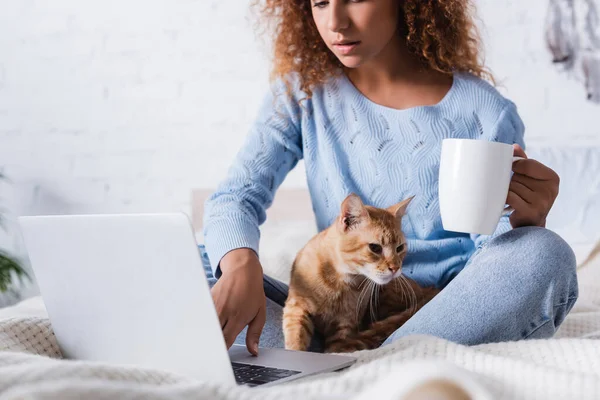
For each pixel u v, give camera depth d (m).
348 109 1.44
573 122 2.53
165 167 2.94
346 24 1.26
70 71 3.02
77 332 0.92
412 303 1.23
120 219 0.81
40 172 3.05
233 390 0.65
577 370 0.82
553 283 1.04
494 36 2.58
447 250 1.33
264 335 1.28
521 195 1.14
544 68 2.54
